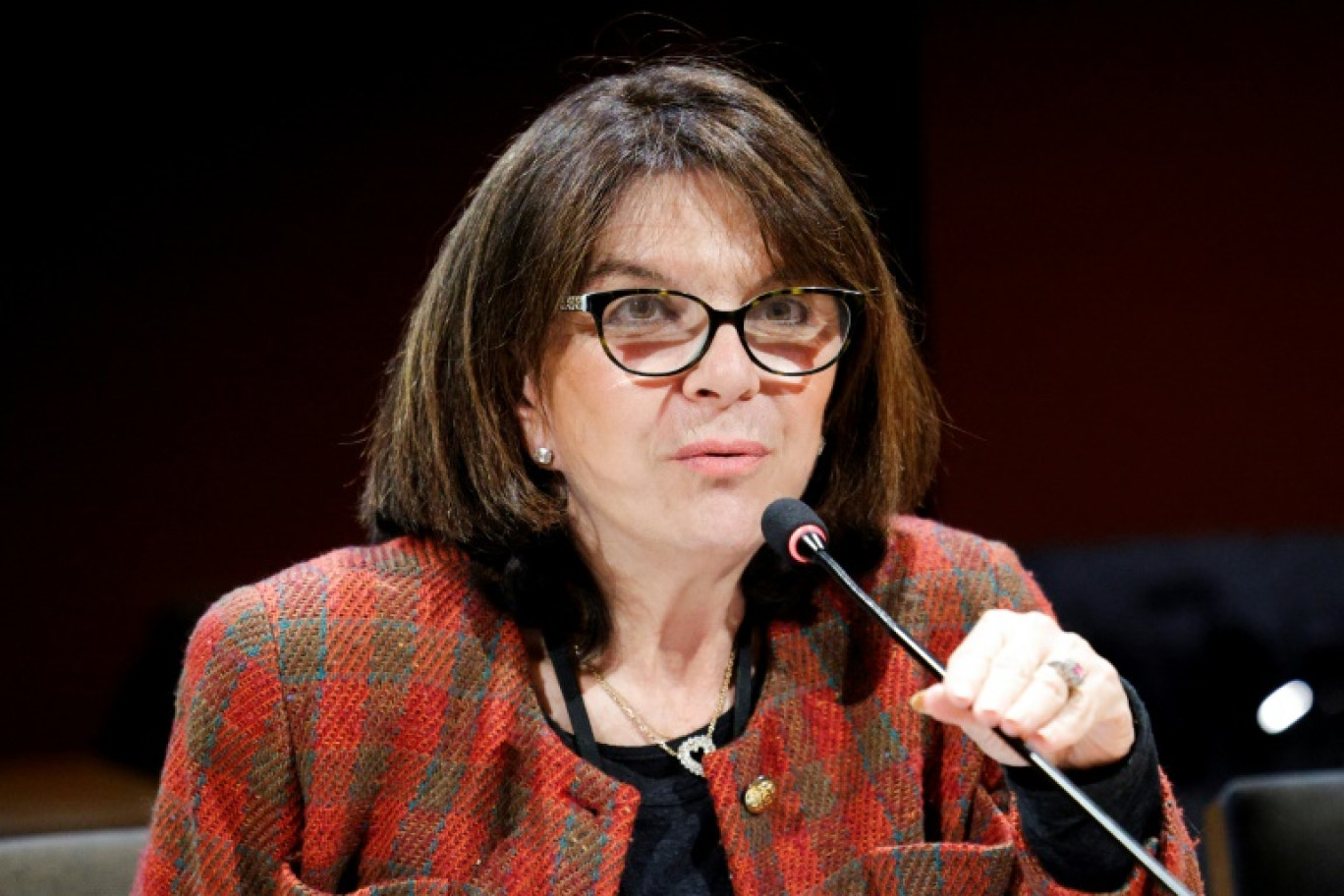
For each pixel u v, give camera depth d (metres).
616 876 4.61
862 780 4.99
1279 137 11.84
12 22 10.62
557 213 4.60
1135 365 12.07
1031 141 11.65
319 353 11.34
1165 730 12.49
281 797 4.71
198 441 11.37
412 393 4.98
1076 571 12.38
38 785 10.35
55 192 10.91
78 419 11.21
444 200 11.17
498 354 4.74
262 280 11.24
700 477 4.53
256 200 11.14
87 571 11.37
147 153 10.99
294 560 11.53
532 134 4.84
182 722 4.79
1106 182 11.78
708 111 4.76
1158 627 12.48
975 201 11.62
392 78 11.08
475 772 4.75
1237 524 12.41
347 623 4.81
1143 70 11.71
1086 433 12.14
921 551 5.41
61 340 11.10
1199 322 12.06
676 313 4.56
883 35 11.01
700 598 4.86
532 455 4.84
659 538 4.63
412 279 11.27
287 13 10.98
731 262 4.58
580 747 4.86
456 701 4.80
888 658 5.12
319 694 4.73
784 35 10.88
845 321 4.78
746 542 4.59
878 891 4.84
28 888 5.57
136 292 11.15
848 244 4.79
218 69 10.97
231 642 4.74
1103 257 11.88
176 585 11.43
